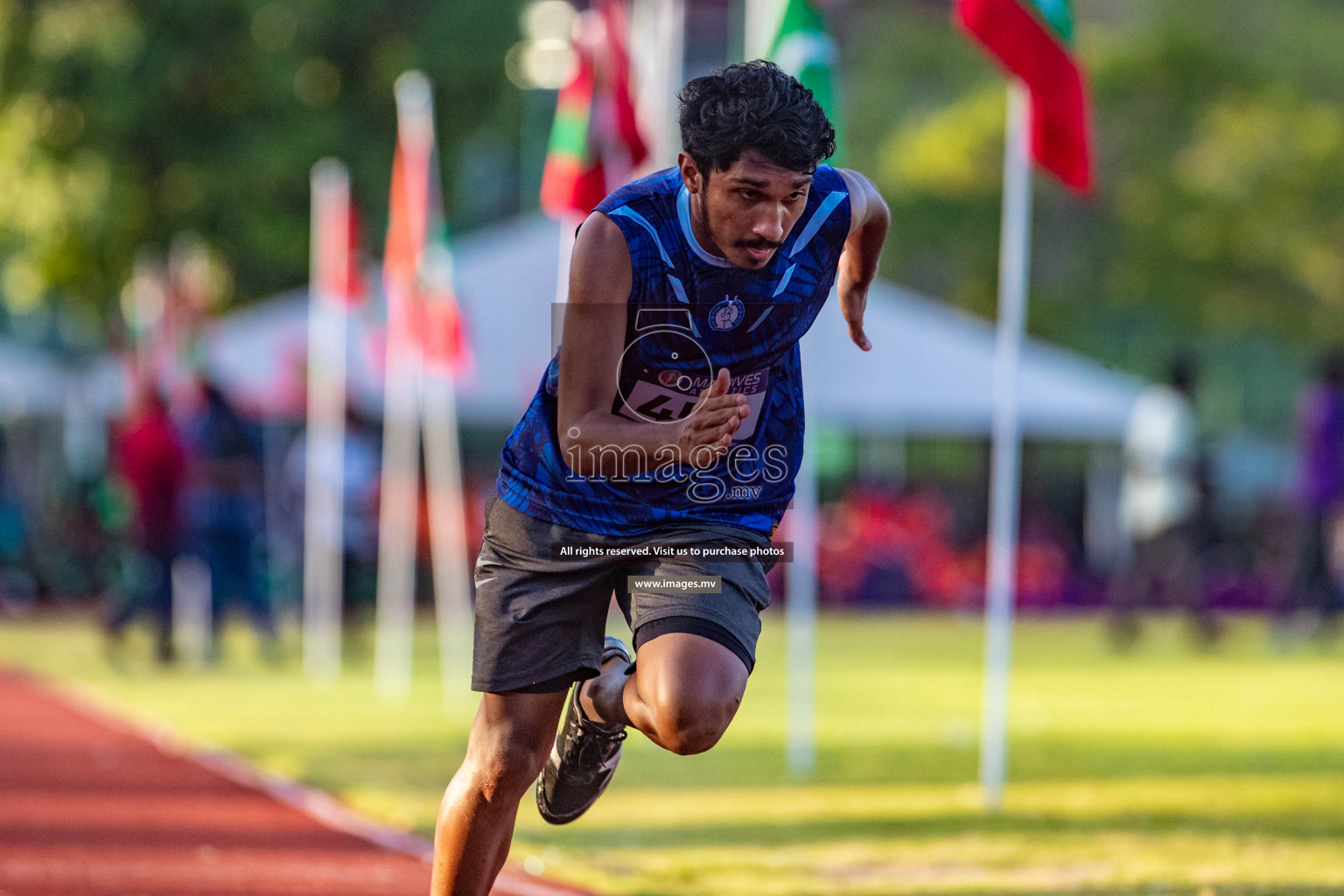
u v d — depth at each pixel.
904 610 70.00
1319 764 25.66
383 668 41.66
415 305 37.84
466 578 59.94
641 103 30.97
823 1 24.16
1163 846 18.64
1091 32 112.44
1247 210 99.50
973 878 16.92
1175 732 30.00
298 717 32.38
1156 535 52.25
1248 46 112.56
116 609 46.81
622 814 21.30
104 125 76.50
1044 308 101.19
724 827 20.23
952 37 113.50
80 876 17.52
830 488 77.75
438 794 22.75
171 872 17.73
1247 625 63.88
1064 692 37.91
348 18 80.50
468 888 11.57
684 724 10.79
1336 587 54.34
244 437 46.22
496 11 82.19
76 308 83.19
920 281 109.50
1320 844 18.69
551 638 11.39
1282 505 75.62
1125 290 100.62
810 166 10.62
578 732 12.14
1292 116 102.19
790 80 10.66
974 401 67.62
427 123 37.72
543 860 17.77
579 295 10.94
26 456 92.19
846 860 18.02
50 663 45.22
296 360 61.78
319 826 20.62
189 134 78.62
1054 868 17.42
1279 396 109.69
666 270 10.99
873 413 67.19
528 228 65.69
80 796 22.88
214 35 78.12
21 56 76.62
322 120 79.75
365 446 56.50
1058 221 103.06
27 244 80.25
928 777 24.45
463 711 33.41
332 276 44.09
